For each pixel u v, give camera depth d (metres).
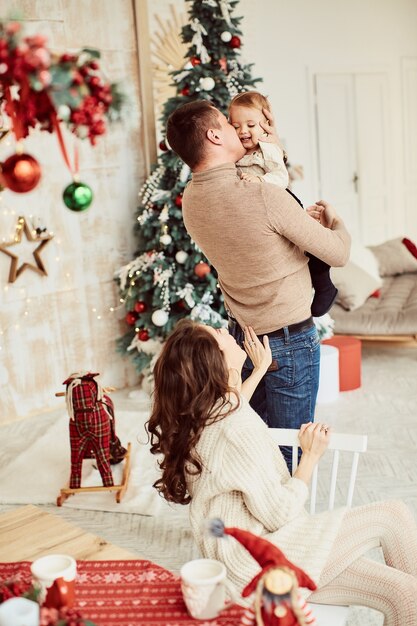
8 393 4.88
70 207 1.68
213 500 1.84
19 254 4.82
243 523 1.82
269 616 1.30
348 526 1.95
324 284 2.58
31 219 4.86
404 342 5.54
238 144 2.42
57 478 3.93
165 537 3.32
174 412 1.82
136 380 5.57
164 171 5.04
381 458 3.97
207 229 2.42
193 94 4.80
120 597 1.57
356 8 8.06
